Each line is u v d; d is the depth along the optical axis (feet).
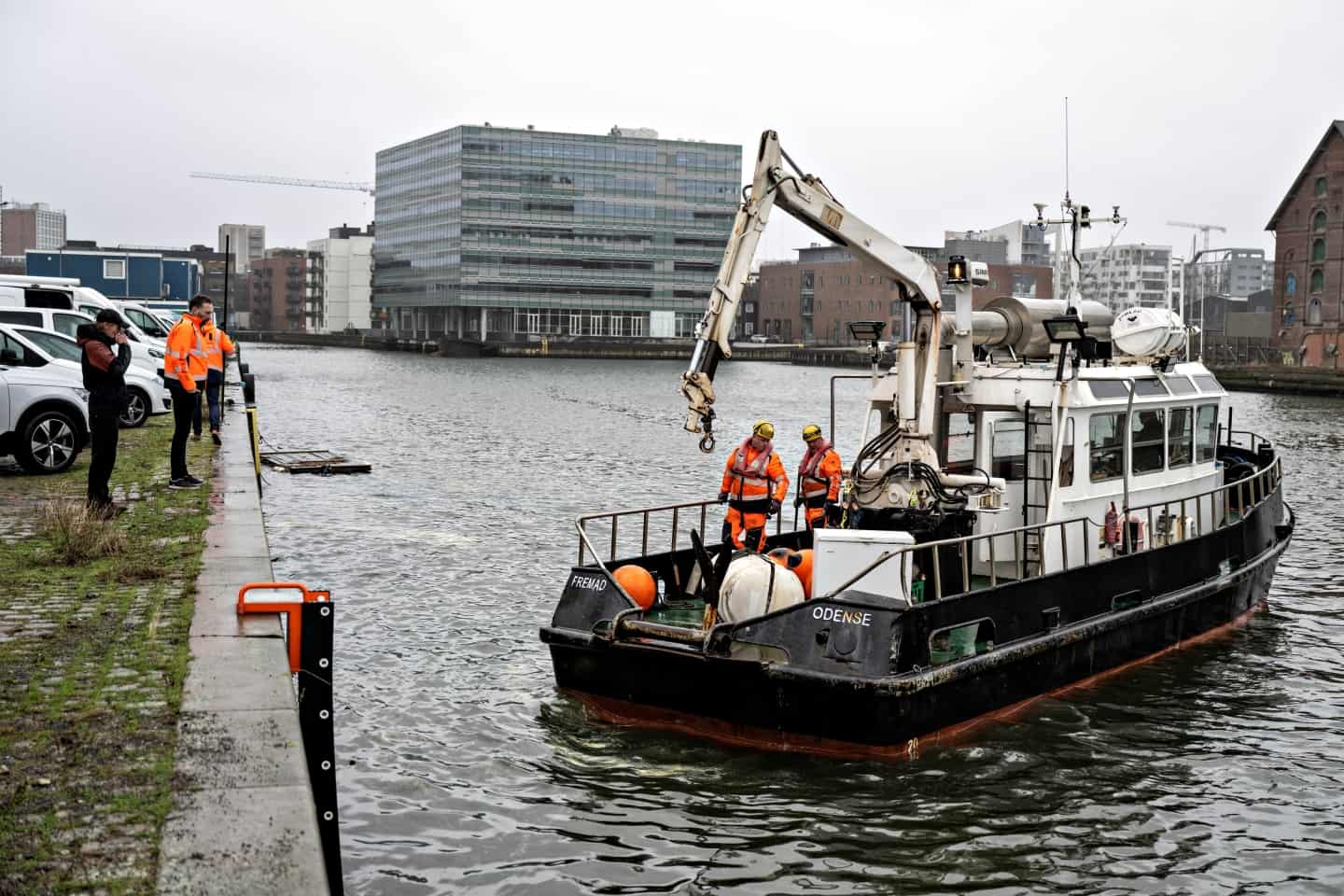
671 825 32.22
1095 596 44.19
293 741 22.59
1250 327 446.19
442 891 28.48
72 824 19.10
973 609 38.73
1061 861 30.91
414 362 444.55
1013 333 48.70
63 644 28.96
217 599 34.06
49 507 46.32
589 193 531.91
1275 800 35.09
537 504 88.33
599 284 538.47
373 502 86.17
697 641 37.32
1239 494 59.16
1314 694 44.68
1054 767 36.58
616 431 160.25
